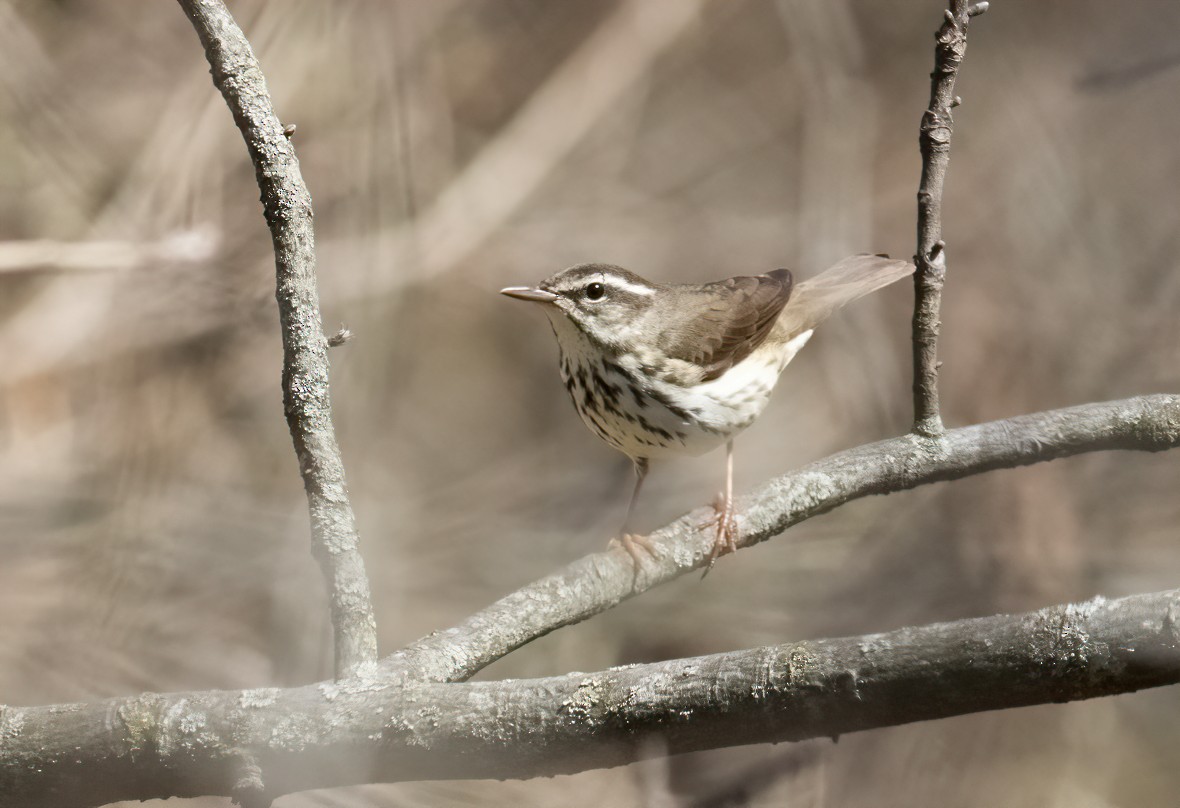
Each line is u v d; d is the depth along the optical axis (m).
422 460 15.74
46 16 15.88
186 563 12.80
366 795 9.22
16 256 12.40
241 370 14.57
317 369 5.49
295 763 4.89
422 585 13.55
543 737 4.75
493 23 18.66
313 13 15.44
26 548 12.52
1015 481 13.34
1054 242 15.73
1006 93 17.16
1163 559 12.87
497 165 17.86
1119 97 16.34
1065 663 4.21
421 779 4.91
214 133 14.31
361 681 5.02
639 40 18.84
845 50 17.16
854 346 15.19
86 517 13.04
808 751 10.52
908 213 17.81
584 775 10.46
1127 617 4.20
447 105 17.70
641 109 18.67
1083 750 11.75
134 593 12.47
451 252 16.81
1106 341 14.84
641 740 4.70
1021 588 12.84
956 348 14.96
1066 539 13.06
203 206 14.12
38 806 5.02
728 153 18.69
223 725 4.91
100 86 15.64
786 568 13.20
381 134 15.66
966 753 11.51
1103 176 16.17
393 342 15.54
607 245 17.80
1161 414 6.84
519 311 16.97
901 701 4.40
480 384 16.48
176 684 11.80
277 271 5.52
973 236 16.06
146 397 14.16
